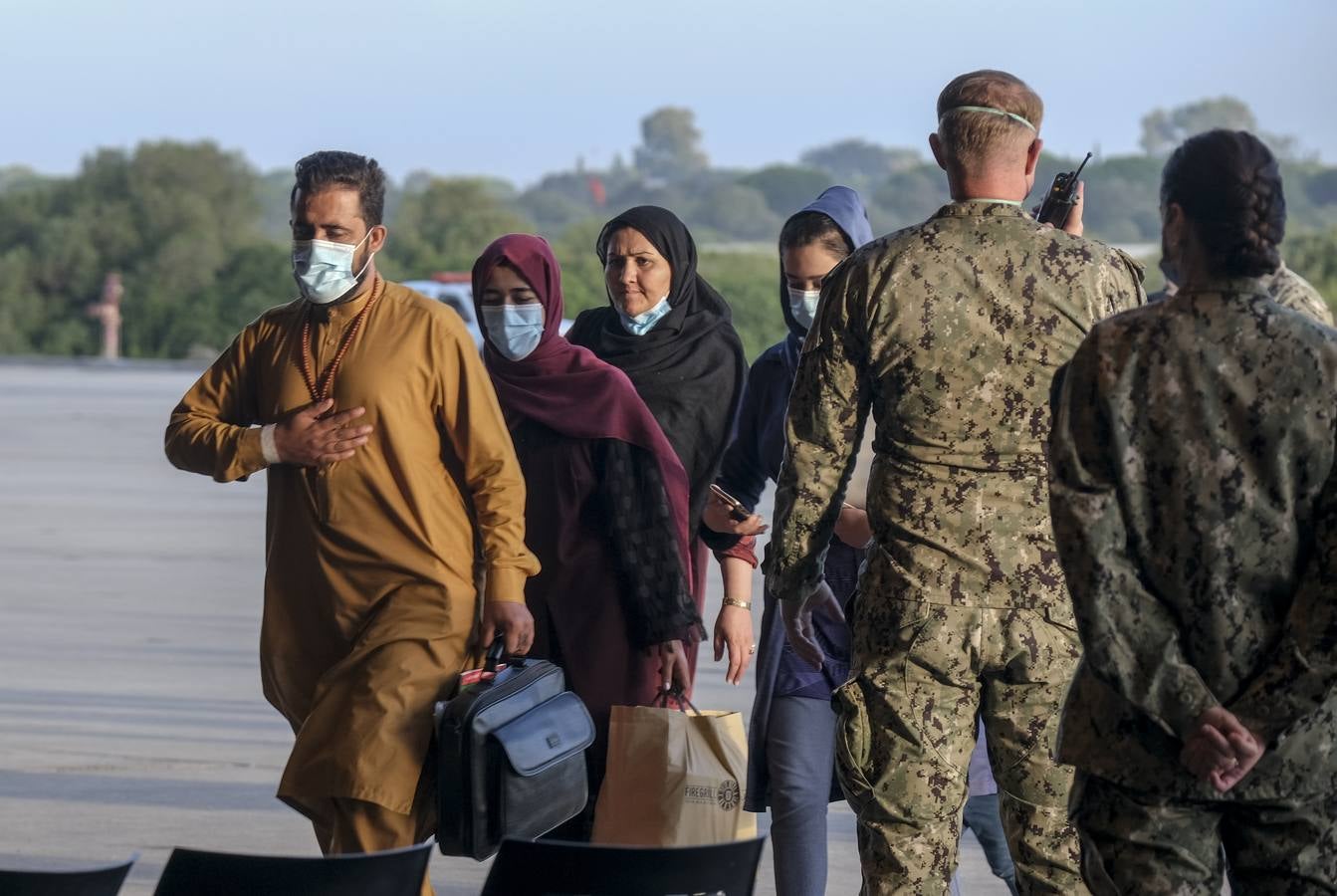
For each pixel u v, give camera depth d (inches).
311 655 516.1
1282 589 354.3
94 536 1722.4
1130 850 362.9
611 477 545.3
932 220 440.5
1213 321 358.3
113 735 889.5
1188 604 356.8
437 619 504.4
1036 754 432.8
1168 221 368.8
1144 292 447.5
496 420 517.0
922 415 434.0
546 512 549.6
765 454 576.1
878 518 440.8
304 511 511.2
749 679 1045.2
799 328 562.9
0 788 776.9
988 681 437.4
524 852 371.2
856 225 557.6
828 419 446.9
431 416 514.3
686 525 559.5
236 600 1342.3
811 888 534.3
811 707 539.5
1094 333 369.1
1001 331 430.3
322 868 366.0
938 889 437.1
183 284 7652.6
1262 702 348.2
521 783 492.4
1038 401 430.6
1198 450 354.9
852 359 443.8
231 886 368.2
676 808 528.7
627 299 577.6
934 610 430.3
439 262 7564.0
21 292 7731.3
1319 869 354.3
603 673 545.3
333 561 509.0
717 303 597.0
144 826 719.7
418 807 508.4
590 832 550.6
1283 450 351.3
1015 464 431.8
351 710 500.4
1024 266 430.9
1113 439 360.5
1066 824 433.1
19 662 1079.0
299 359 515.2
